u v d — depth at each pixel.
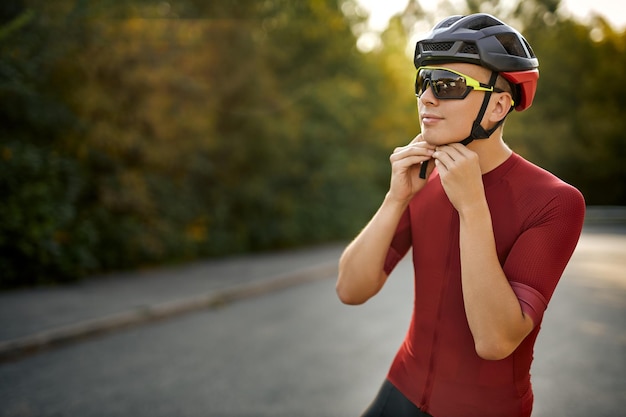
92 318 6.09
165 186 11.23
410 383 1.55
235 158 13.18
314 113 16.52
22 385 4.32
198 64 11.60
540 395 4.14
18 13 8.27
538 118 32.16
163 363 4.87
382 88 18.84
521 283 1.32
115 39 9.50
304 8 15.28
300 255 12.93
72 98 9.20
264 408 3.86
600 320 6.43
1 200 7.73
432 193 1.57
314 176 15.91
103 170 10.10
